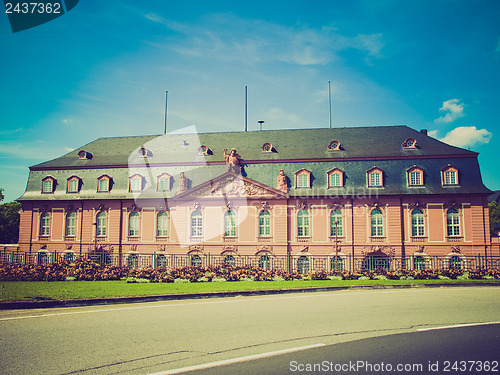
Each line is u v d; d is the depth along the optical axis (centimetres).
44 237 4406
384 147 4197
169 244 4144
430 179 3934
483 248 3778
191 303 1483
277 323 1151
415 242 3869
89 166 4528
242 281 2277
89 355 844
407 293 1805
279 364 805
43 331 1023
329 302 1527
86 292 1598
